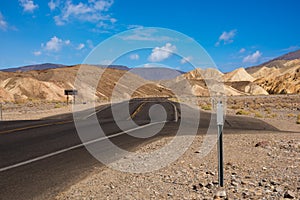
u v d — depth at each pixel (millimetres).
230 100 74688
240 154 10695
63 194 6859
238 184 7434
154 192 6996
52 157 10516
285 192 6652
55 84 106688
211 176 8211
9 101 64500
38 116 29984
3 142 13555
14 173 8516
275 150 11336
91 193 6938
